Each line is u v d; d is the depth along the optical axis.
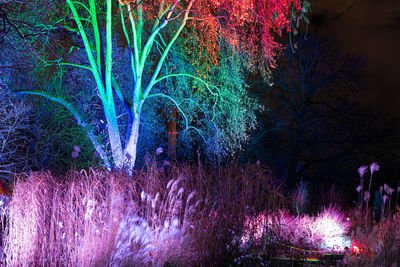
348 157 25.47
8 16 10.98
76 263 5.30
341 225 10.00
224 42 15.80
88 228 5.57
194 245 5.64
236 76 16.14
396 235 5.80
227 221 5.99
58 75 16.03
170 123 18.31
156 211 6.66
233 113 16.16
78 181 7.22
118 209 6.14
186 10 15.24
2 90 12.80
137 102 15.74
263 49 15.12
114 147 14.76
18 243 5.73
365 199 5.85
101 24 17.27
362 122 25.84
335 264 5.98
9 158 12.46
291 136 26.20
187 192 7.23
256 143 24.31
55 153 14.16
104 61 15.05
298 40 24.81
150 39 15.93
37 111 14.99
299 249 6.97
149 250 5.29
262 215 6.74
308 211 11.63
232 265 5.58
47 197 6.82
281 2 13.57
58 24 15.10
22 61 13.33
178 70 17.52
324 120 26.16
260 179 7.41
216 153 15.45
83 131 14.79
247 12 14.56
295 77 25.98
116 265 5.07
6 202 6.86
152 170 7.99
